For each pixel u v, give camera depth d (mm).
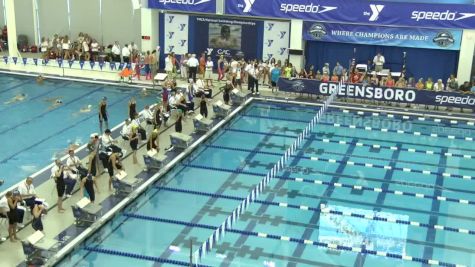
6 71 27406
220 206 15438
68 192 15250
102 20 30922
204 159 18594
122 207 14867
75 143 18984
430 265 12820
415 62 26469
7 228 13609
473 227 14648
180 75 27938
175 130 19922
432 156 19328
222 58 26984
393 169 18156
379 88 24062
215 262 12633
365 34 25906
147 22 28125
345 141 20516
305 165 18281
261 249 13273
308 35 26469
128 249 13188
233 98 23953
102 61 28703
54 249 12383
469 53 24844
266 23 27516
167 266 12500
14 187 15688
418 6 24703
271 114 23328
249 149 19547
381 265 12758
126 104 23547
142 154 18359
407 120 23078
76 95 24594
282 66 26281
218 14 27531
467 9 24219
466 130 22078
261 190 16344
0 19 32500
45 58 28953
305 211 15250
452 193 16594
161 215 14844
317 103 24422
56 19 31578
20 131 19969
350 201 15930
